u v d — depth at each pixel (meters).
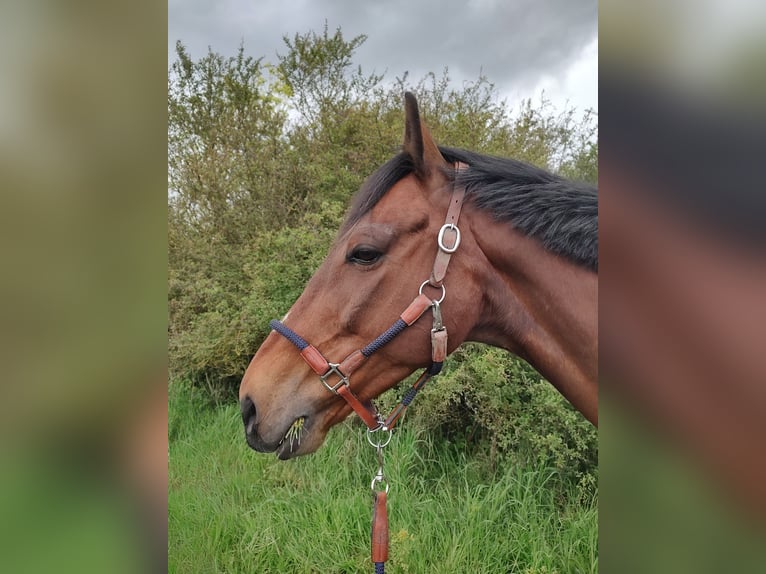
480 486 2.32
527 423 2.38
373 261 1.25
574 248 1.20
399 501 2.32
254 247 3.61
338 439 2.81
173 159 4.17
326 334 1.29
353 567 2.05
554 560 2.05
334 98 3.97
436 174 1.28
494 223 1.26
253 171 3.99
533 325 1.27
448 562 2.01
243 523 2.31
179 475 2.78
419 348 1.25
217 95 4.21
